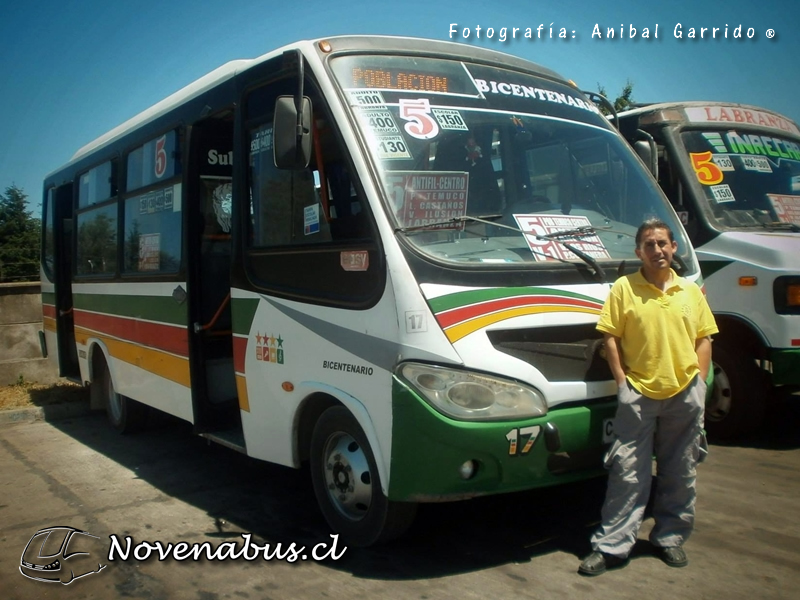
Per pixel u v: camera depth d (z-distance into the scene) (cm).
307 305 468
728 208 695
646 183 541
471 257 421
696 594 395
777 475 584
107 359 811
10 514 577
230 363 636
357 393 427
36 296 1099
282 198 500
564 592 401
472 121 478
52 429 877
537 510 521
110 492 623
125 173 766
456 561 446
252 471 667
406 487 397
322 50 466
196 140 622
